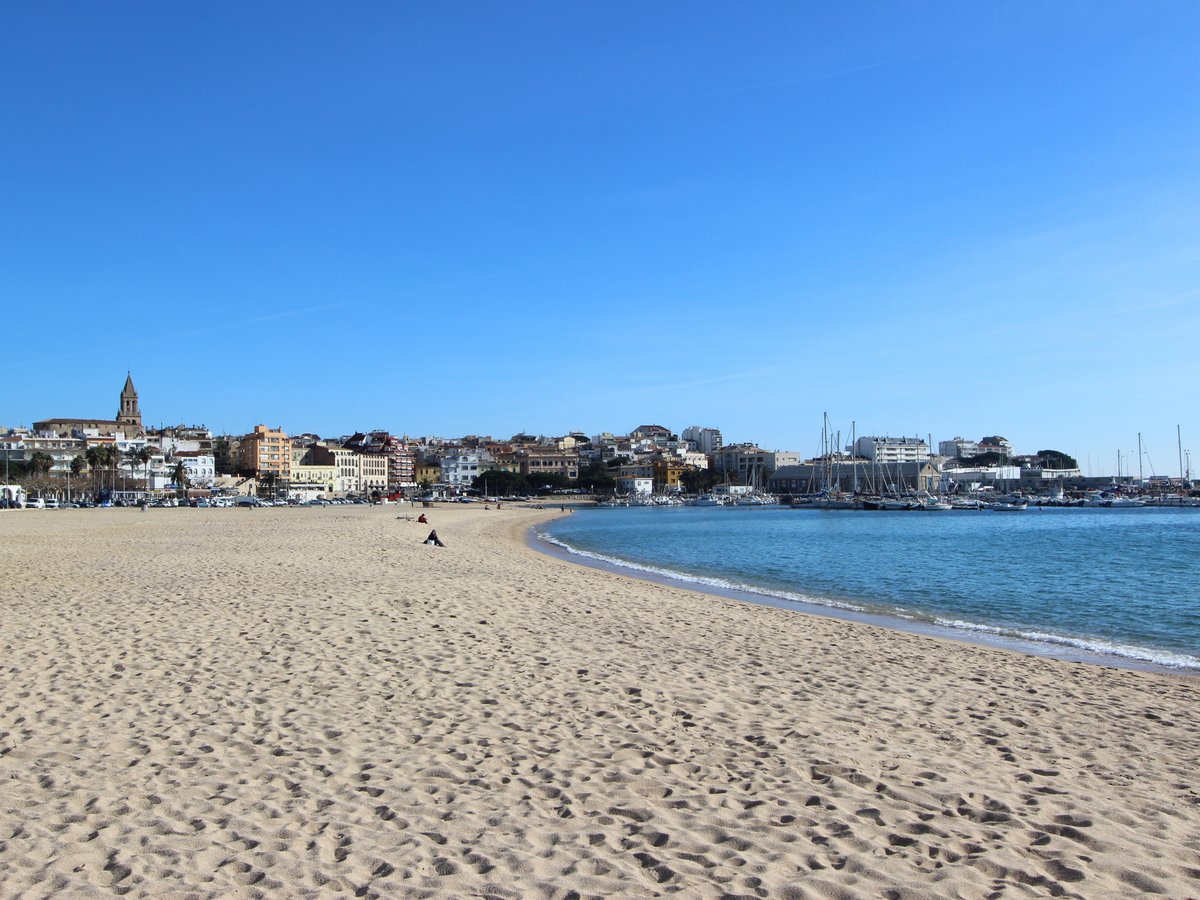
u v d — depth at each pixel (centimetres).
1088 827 737
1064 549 5688
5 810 721
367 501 19300
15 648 1395
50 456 17012
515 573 3120
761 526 9888
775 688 1265
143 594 2145
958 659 1609
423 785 804
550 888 602
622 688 1222
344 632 1625
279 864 629
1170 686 1435
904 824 732
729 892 601
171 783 794
